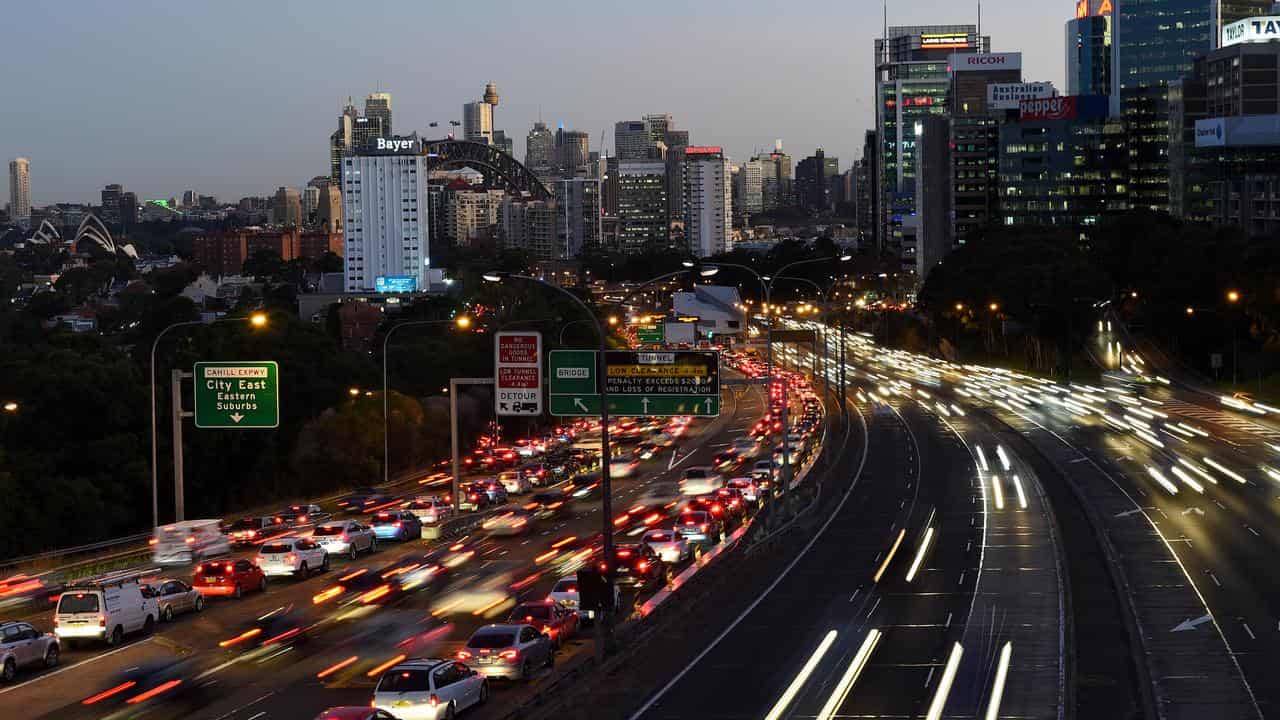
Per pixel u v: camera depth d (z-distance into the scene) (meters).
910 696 41.22
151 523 105.69
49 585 63.41
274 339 132.00
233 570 60.91
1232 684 41.97
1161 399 164.12
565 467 115.12
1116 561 65.62
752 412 171.88
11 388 101.38
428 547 77.00
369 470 119.75
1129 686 41.97
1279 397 158.38
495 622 53.16
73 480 96.31
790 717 39.22
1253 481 94.56
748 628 53.00
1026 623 51.94
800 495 88.25
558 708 40.69
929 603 56.62
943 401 172.12
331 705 40.94
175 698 42.47
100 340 124.94
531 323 163.88
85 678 45.69
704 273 82.25
